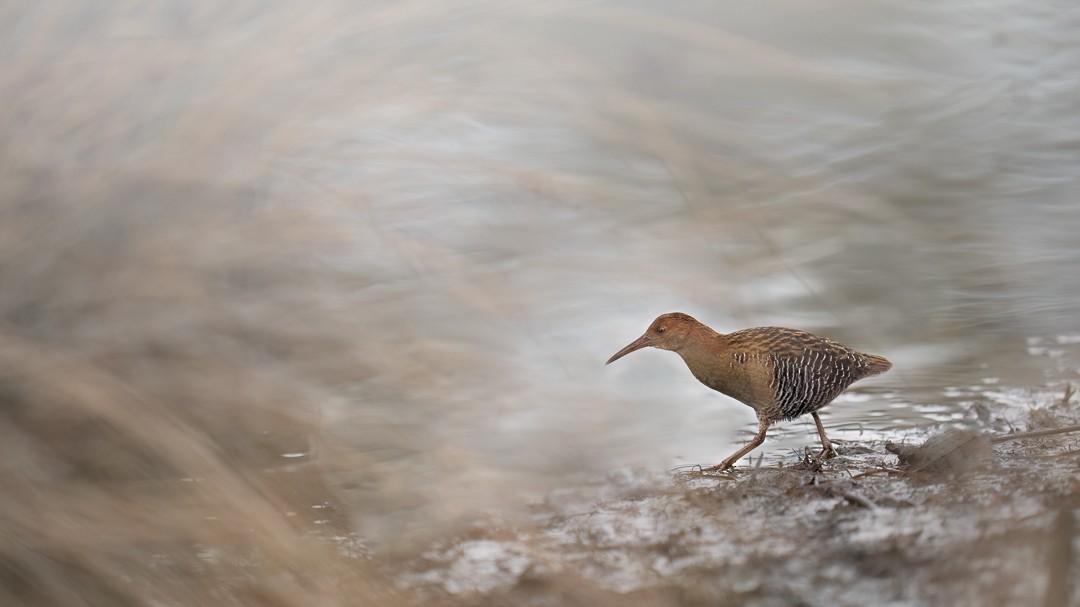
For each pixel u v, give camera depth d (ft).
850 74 24.26
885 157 52.13
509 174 21.21
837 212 22.30
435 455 21.24
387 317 20.98
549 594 20.61
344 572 18.89
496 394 22.17
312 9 20.97
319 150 20.93
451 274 21.04
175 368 19.45
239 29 20.95
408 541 20.98
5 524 17.80
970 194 54.19
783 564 21.20
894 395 35.58
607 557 22.18
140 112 20.25
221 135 20.08
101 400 18.13
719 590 20.31
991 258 47.62
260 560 18.13
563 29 21.85
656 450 29.76
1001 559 19.86
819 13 25.41
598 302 36.40
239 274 20.18
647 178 21.97
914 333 40.45
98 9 20.53
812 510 24.35
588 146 23.04
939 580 19.58
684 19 22.12
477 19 21.45
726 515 24.41
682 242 21.66
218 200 20.18
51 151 19.65
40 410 18.48
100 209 19.70
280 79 20.59
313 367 20.39
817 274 44.39
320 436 20.12
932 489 25.20
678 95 22.66
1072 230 50.42
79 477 18.39
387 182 21.35
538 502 24.38
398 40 21.26
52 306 19.20
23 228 19.26
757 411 31.60
